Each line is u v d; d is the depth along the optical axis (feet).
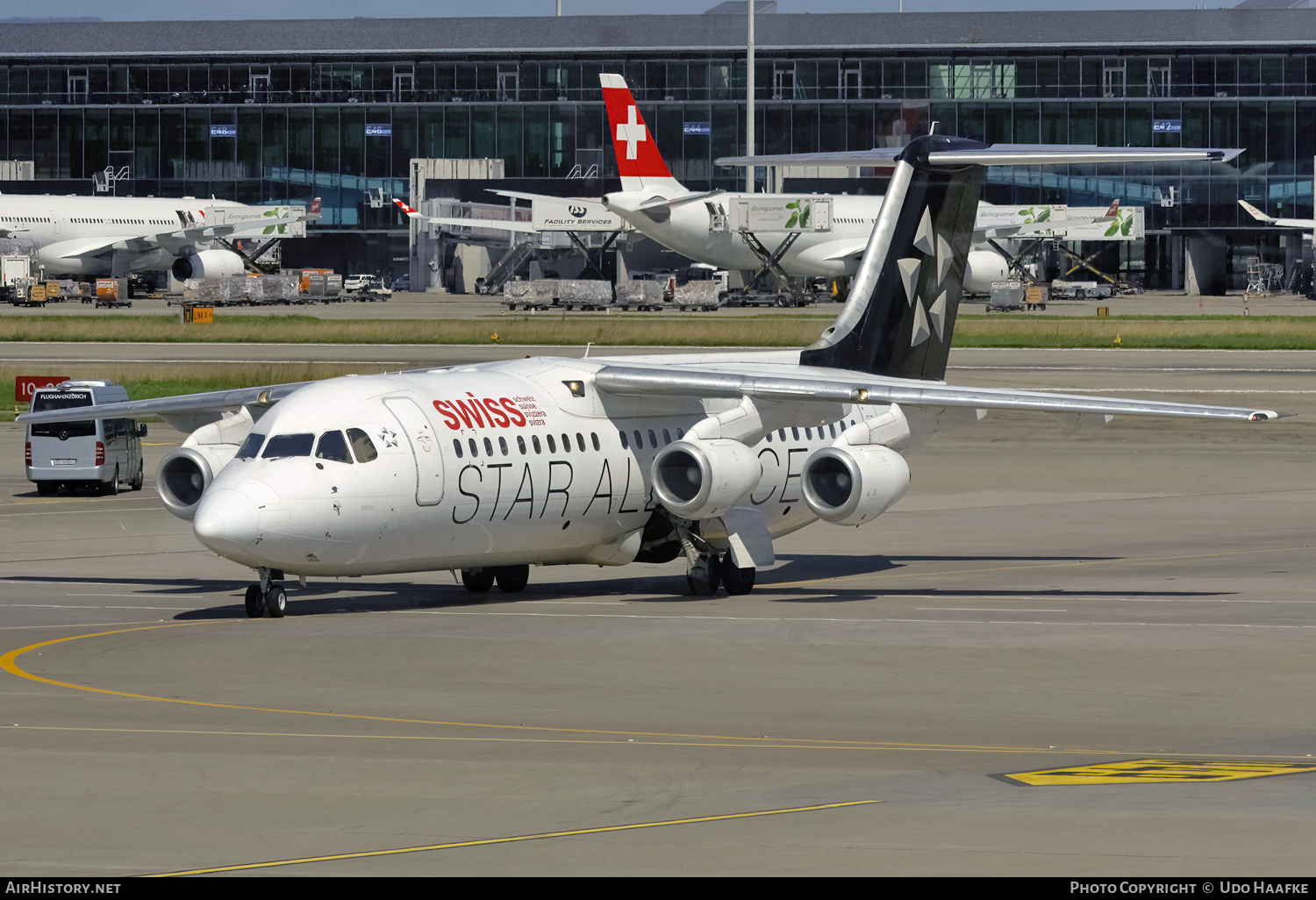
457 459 201.57
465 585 228.22
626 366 225.76
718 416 220.43
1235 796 105.91
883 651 173.88
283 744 125.49
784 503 238.68
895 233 253.85
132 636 184.96
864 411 254.68
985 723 134.72
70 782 112.37
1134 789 108.06
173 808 104.68
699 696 147.64
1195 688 152.05
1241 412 200.34
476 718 136.46
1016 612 203.72
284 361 653.30
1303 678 157.07
